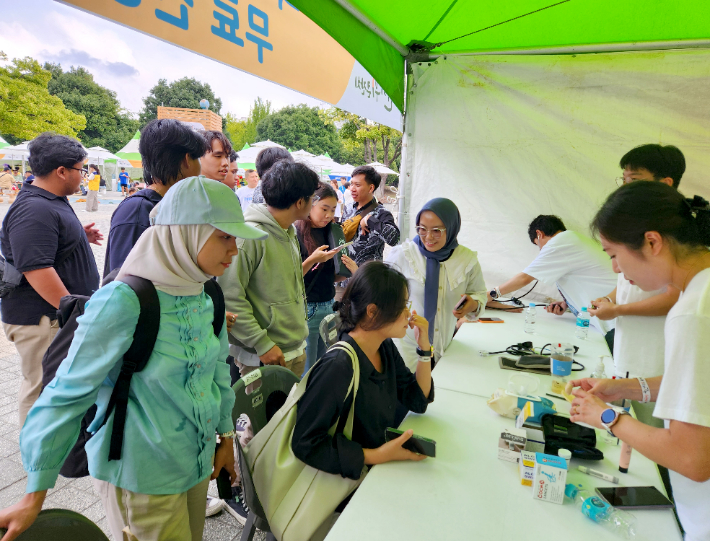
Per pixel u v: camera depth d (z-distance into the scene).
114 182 20.56
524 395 1.53
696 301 0.82
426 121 3.51
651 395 1.27
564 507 1.05
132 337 1.00
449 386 1.74
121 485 1.06
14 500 1.88
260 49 1.92
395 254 2.25
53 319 1.95
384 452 1.19
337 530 0.94
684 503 0.95
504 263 3.54
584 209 3.26
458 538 0.94
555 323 2.66
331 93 2.63
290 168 1.77
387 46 2.99
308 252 2.49
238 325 1.73
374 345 1.28
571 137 3.20
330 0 2.19
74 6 1.12
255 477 1.22
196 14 1.54
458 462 1.22
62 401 0.94
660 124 2.98
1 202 12.20
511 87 3.27
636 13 2.52
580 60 3.09
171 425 1.08
